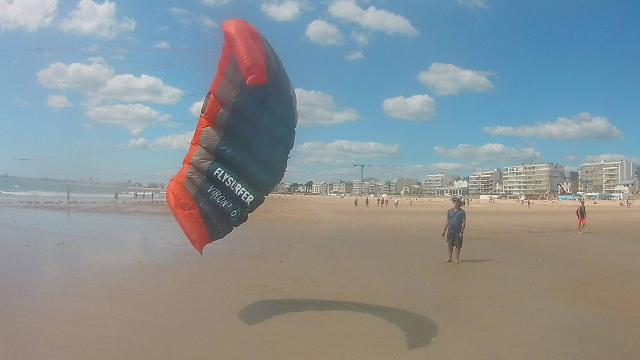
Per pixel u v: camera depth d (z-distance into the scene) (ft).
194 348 16.66
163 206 109.70
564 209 203.31
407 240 53.78
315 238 52.95
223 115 18.08
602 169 633.61
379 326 19.83
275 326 19.45
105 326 18.83
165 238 47.34
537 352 17.03
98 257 34.76
